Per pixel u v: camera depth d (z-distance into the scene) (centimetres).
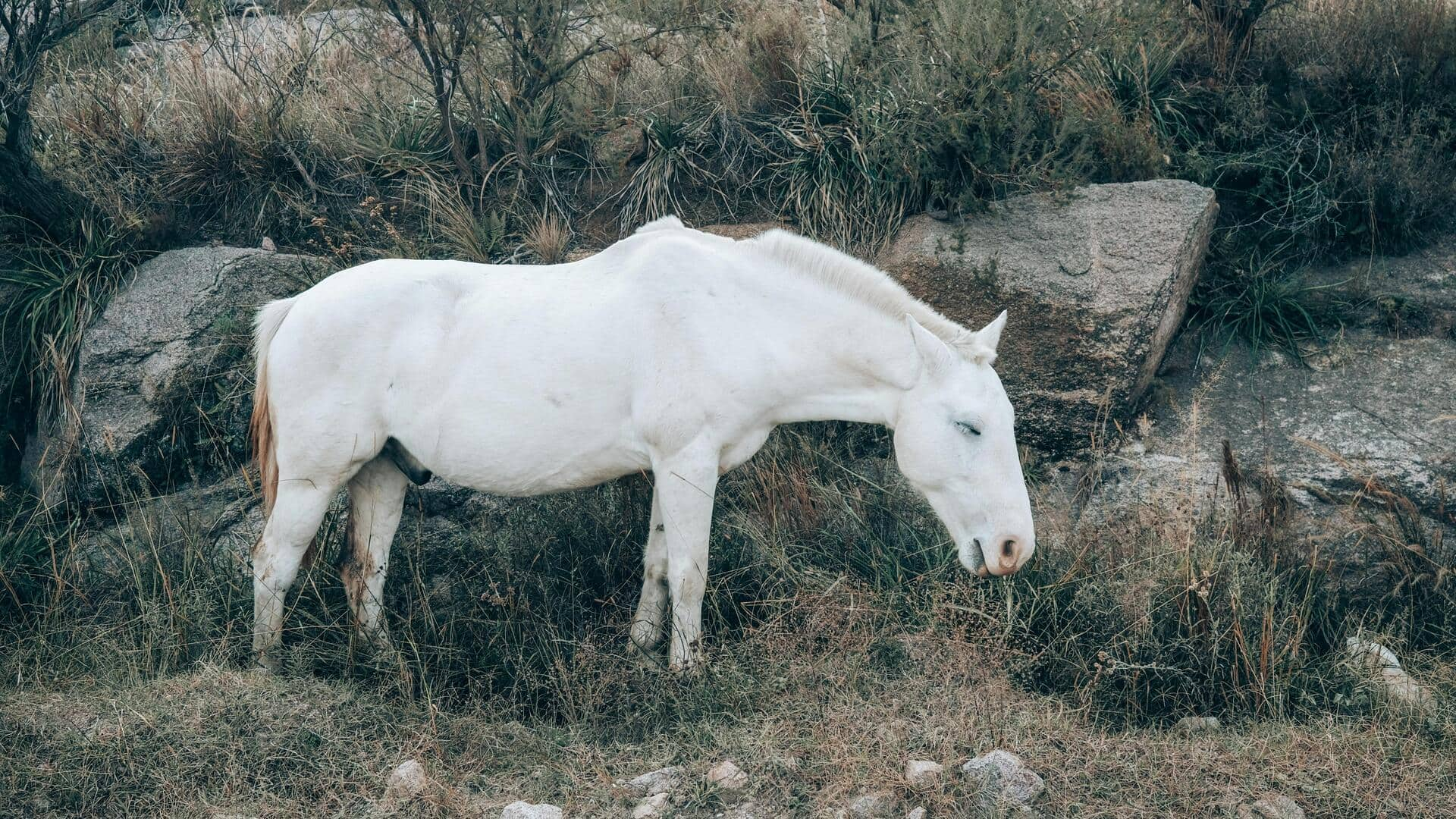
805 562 442
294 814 315
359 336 380
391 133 614
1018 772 316
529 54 598
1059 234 525
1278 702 363
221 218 599
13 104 546
